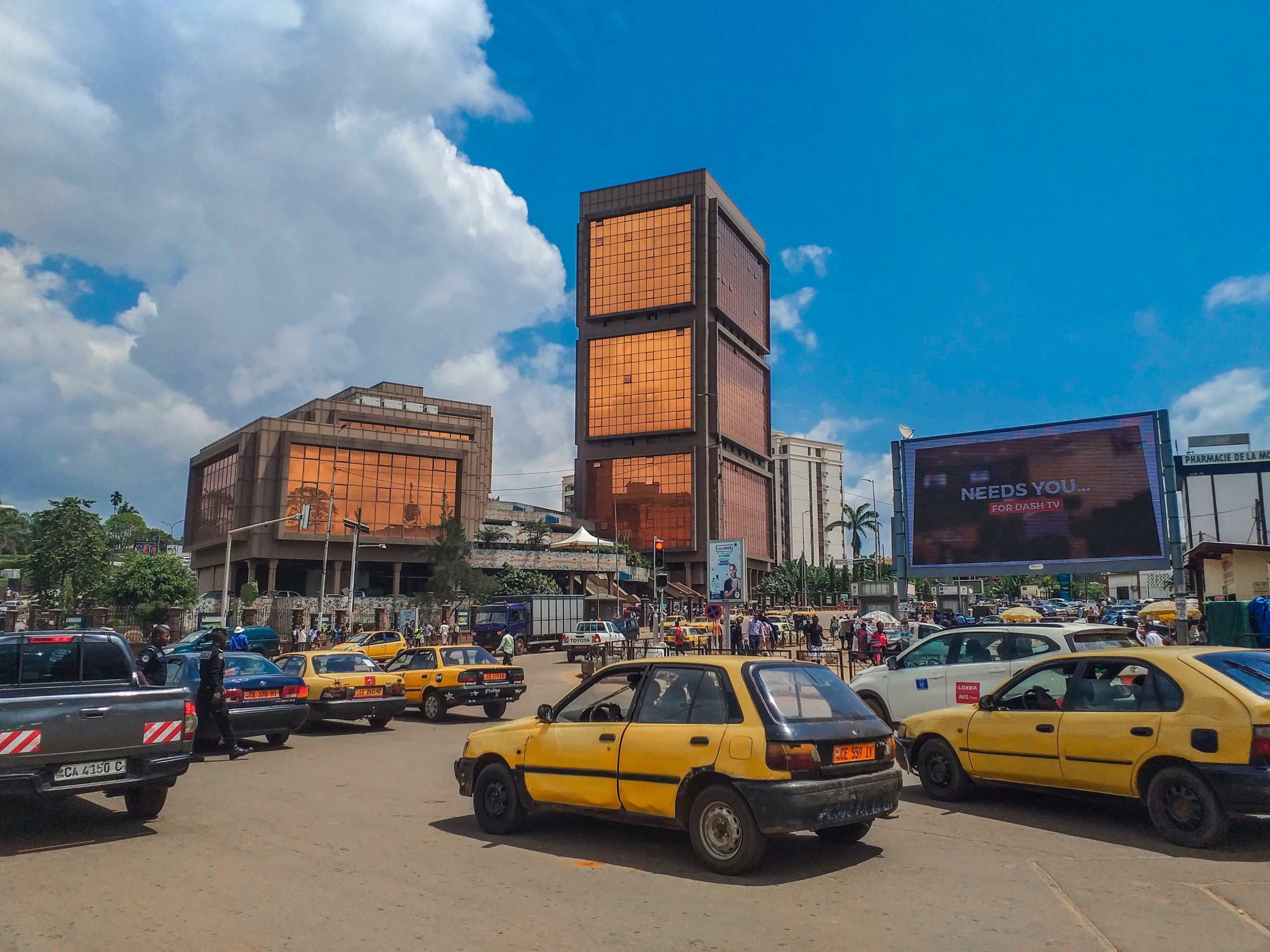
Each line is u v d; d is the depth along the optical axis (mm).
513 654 31438
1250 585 24656
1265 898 5246
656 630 37250
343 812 8141
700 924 4844
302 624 47344
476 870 6020
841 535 171125
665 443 117125
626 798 6348
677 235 122062
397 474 77562
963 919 4914
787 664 6480
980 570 34719
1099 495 33094
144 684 8227
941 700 10836
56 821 7719
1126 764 6891
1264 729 6164
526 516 110500
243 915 5055
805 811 5590
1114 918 4918
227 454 76000
